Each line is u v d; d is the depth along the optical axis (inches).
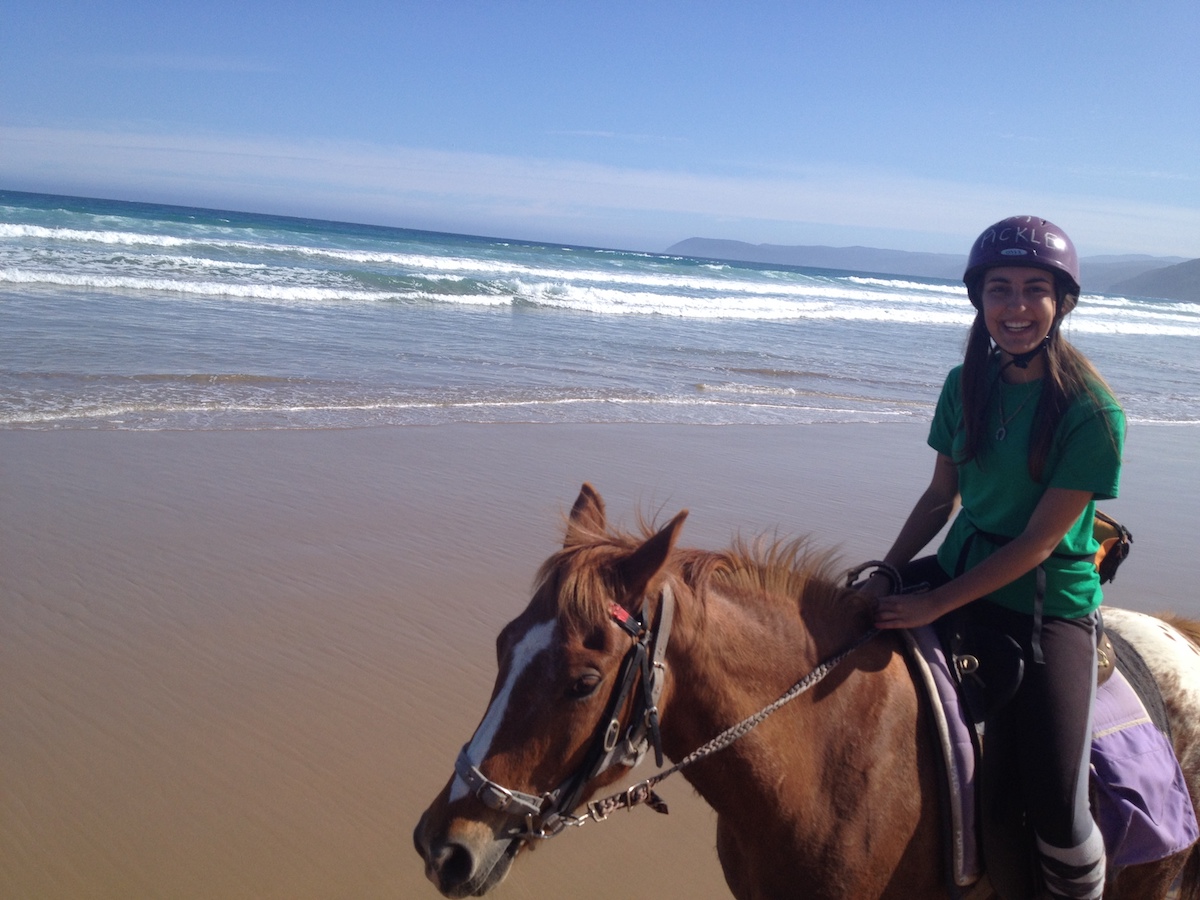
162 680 202.2
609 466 398.3
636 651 89.3
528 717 87.3
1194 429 640.4
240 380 498.3
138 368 498.0
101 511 290.8
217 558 264.7
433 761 184.5
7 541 260.5
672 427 488.4
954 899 104.1
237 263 1059.9
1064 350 105.5
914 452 482.9
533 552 292.2
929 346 1069.8
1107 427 100.3
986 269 108.0
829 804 101.7
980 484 112.0
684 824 177.3
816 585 108.8
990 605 112.0
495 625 241.9
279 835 160.9
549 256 2438.5
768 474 409.1
